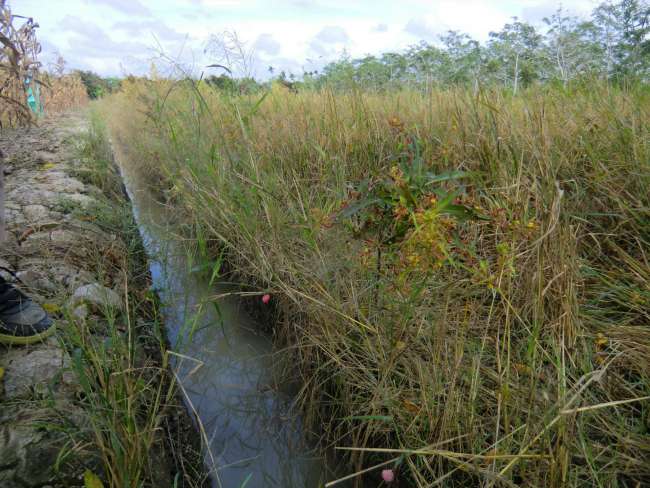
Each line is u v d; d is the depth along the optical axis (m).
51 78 13.99
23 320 1.94
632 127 2.36
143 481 1.45
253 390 2.21
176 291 3.03
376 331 1.79
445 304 1.68
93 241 3.09
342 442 1.85
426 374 1.69
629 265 1.98
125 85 7.32
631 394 1.55
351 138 3.15
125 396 1.56
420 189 1.51
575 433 1.40
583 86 3.06
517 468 1.39
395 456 1.66
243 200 2.70
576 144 2.51
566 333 1.62
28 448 1.46
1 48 6.61
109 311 2.06
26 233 3.04
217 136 3.35
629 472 1.33
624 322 1.80
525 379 1.56
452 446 1.51
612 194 2.21
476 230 2.03
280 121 3.69
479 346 1.75
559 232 1.70
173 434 1.89
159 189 4.70
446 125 2.95
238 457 1.86
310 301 2.12
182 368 2.30
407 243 1.52
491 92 3.02
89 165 5.04
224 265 3.12
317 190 2.78
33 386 1.72
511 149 2.35
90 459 1.46
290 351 2.30
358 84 4.06
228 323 2.69
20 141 6.86
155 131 4.80
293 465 1.84
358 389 1.90
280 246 2.40
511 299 1.77
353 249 2.06
